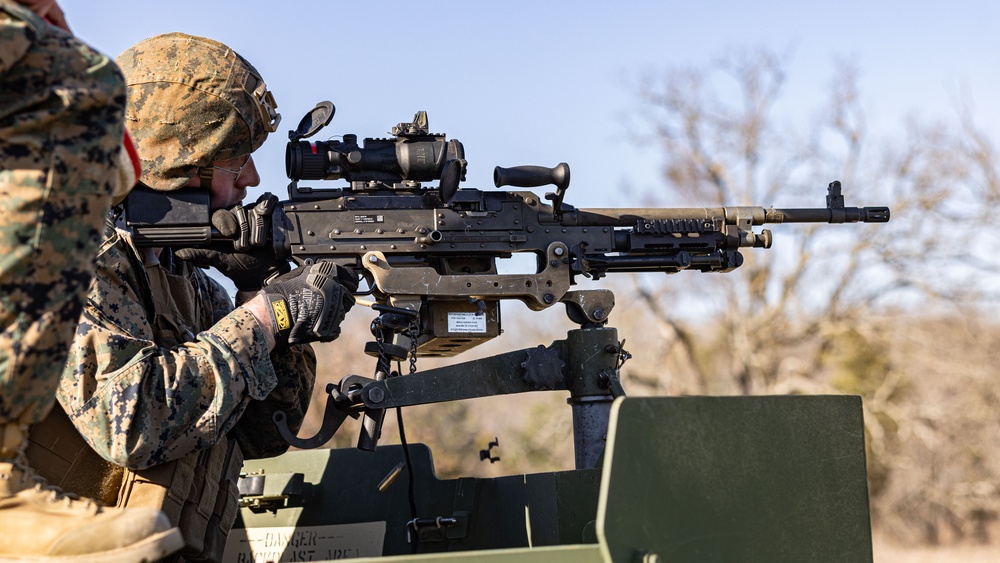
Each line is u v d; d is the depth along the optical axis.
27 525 1.87
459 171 3.17
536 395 21.39
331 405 3.06
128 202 2.95
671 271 3.66
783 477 2.32
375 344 3.15
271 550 3.56
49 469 2.49
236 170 3.08
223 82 2.93
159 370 2.51
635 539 2.00
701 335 25.67
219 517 2.96
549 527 2.81
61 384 2.46
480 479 3.31
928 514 23.77
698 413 2.21
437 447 16.45
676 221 3.56
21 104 1.84
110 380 2.46
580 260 3.39
